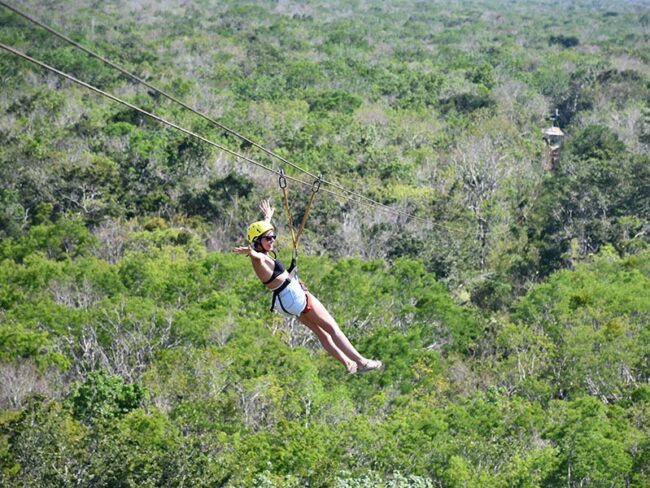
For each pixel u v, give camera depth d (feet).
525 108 286.25
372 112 266.77
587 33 521.65
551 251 186.91
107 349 124.26
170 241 175.11
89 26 395.14
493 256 189.57
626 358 124.67
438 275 173.27
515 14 650.02
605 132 228.02
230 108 260.42
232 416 98.32
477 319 150.10
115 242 175.01
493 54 397.39
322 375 120.88
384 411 116.06
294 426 94.48
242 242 182.39
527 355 131.34
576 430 96.27
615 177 198.49
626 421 103.81
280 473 89.10
